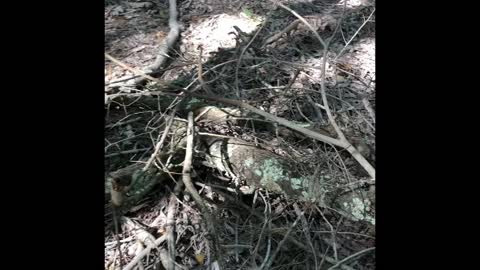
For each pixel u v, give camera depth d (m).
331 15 4.39
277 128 2.85
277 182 2.58
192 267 2.40
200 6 4.48
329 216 2.65
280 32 3.93
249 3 4.57
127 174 2.58
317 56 3.87
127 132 3.00
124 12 4.32
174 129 2.88
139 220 2.59
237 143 2.73
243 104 2.68
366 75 3.66
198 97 2.73
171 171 2.71
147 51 3.83
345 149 2.64
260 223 2.59
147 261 2.36
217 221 2.53
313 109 3.28
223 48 3.84
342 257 2.48
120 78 3.43
